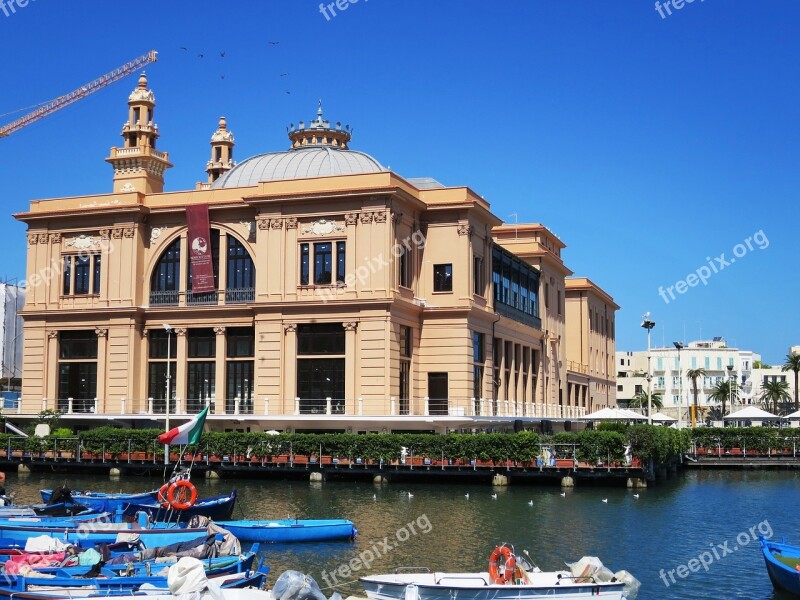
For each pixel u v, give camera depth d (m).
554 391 112.81
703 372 181.88
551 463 65.25
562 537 44.72
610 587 30.97
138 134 93.44
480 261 88.12
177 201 86.31
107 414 82.31
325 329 79.88
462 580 31.98
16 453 74.25
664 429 75.88
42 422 82.38
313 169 90.50
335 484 65.94
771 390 188.12
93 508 46.66
